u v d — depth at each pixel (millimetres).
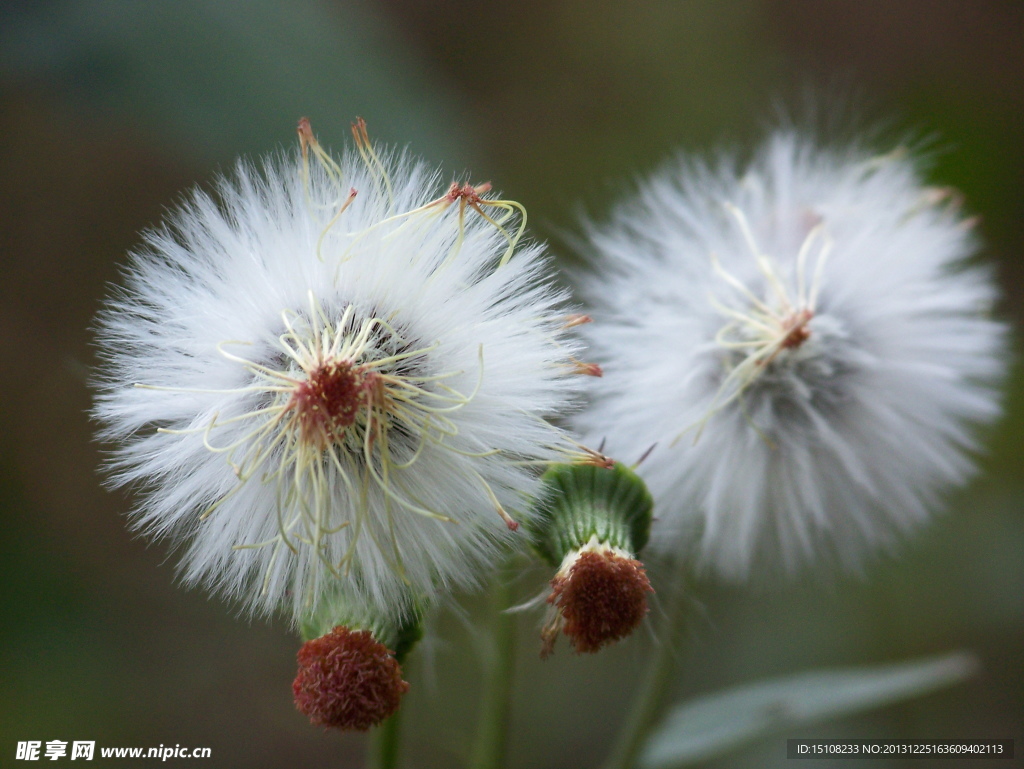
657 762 167
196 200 145
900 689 170
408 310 142
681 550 158
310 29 185
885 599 219
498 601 155
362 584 140
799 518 155
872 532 158
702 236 162
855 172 167
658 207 164
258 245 144
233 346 142
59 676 215
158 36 182
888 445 157
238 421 141
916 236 163
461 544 140
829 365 156
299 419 138
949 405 161
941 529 223
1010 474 229
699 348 156
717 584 199
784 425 156
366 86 185
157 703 221
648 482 155
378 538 139
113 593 232
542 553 143
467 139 189
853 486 158
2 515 235
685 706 170
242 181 145
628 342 159
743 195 163
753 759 213
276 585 140
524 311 142
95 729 210
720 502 155
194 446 141
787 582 172
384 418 139
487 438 140
